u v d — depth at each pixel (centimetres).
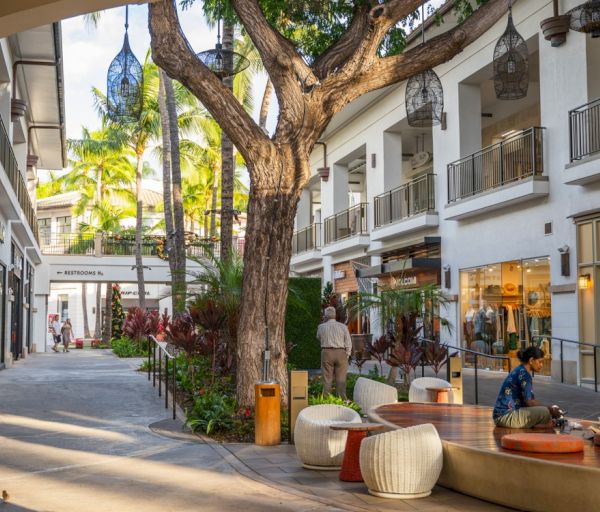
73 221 5759
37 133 3086
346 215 3212
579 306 1728
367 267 2803
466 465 719
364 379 1223
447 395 1172
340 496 726
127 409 1302
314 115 1154
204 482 788
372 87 1169
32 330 3628
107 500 706
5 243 2219
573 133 1734
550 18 1770
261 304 1163
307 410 884
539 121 2281
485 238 2125
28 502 694
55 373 1955
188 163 4994
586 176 1634
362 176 3634
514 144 2088
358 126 3011
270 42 1132
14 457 908
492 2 1177
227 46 1700
